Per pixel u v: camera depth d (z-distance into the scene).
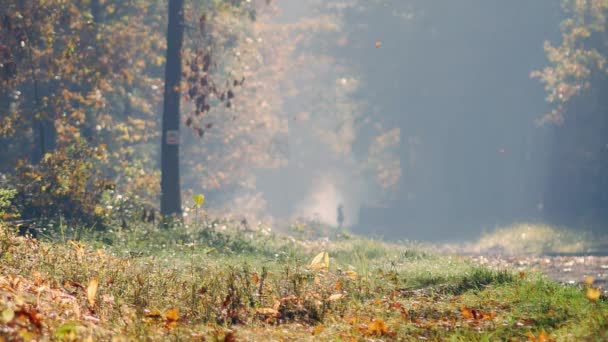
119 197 23.20
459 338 8.80
